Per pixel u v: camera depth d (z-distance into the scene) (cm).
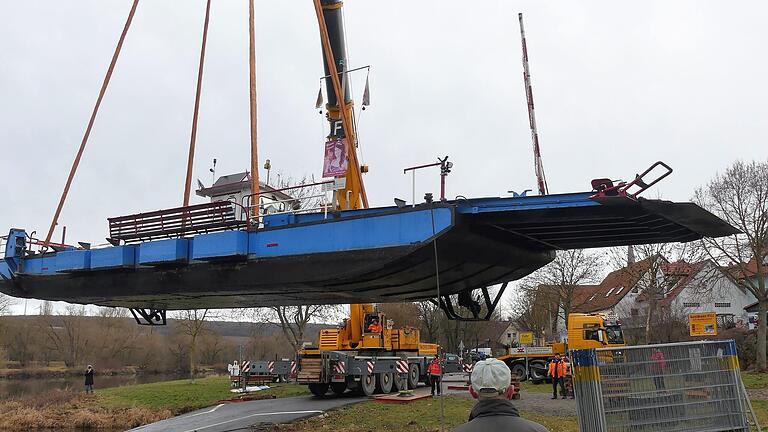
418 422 1675
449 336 6681
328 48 1450
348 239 1073
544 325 5759
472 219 994
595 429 824
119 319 6712
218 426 1798
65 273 1427
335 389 2559
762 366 3053
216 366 6762
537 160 1620
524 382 3150
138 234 1324
